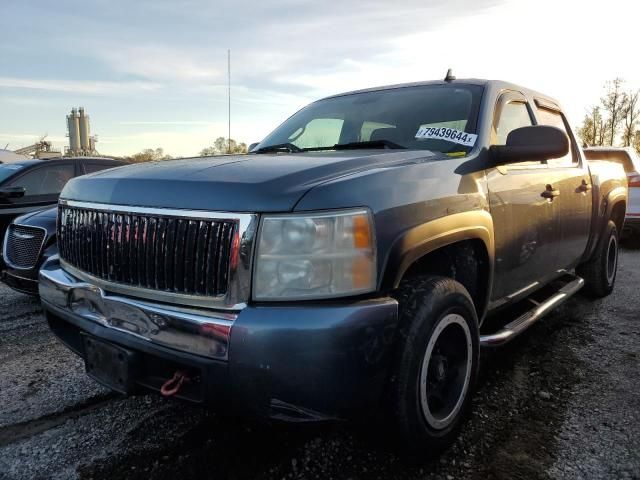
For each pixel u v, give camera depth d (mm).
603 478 2373
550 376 3482
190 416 2969
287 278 1969
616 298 5453
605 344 4082
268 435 2744
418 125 3250
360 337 1970
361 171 2291
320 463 2500
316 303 1971
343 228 2016
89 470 2473
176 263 2123
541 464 2484
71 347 2678
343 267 2002
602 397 3172
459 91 3406
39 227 4828
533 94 4016
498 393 3225
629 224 8906
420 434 2332
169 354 2088
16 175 6824
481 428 2807
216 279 2037
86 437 2768
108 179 2500
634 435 2732
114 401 3189
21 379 3525
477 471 2432
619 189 5414
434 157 2742
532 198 3361
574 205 4102
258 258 1979
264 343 1898
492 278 2924
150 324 2152
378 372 2066
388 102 3576
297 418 1968
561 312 4930
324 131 3578
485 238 2758
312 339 1898
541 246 3570
